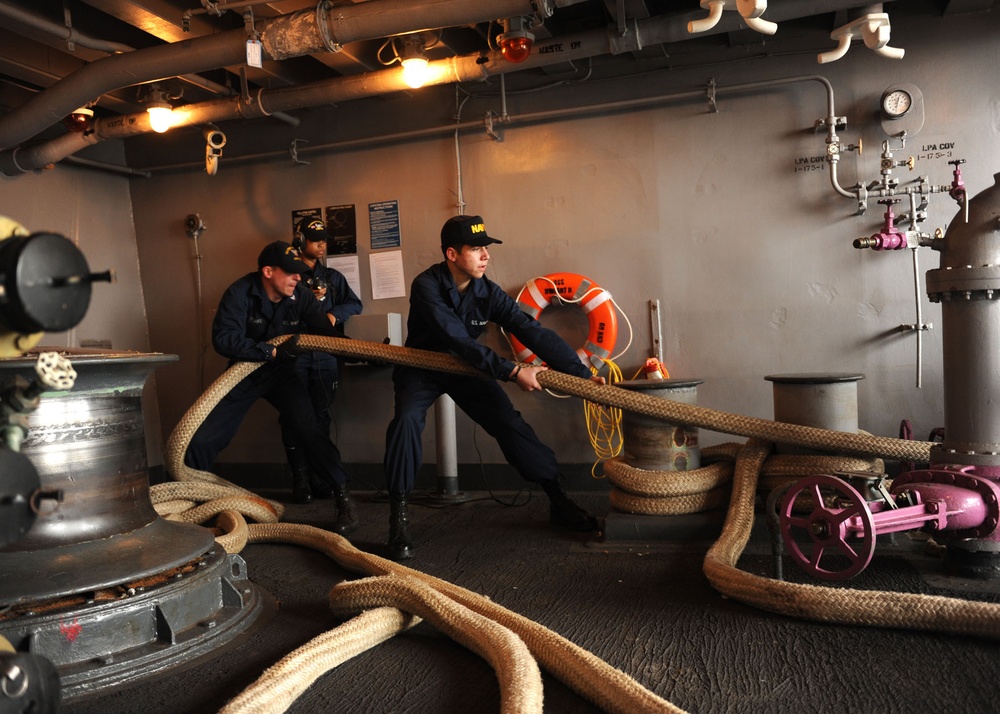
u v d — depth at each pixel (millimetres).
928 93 3975
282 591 2902
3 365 2031
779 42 4133
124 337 5270
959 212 2615
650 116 4383
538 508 4195
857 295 4121
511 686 1755
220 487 4074
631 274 4453
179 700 1962
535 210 4594
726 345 4324
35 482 1278
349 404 4992
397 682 2037
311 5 3592
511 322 3645
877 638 2145
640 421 3443
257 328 4211
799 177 4176
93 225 5102
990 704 1738
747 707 1784
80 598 2178
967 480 2512
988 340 2553
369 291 4938
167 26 3623
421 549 3428
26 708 1229
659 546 3232
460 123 4621
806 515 3162
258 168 5117
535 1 3043
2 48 3840
